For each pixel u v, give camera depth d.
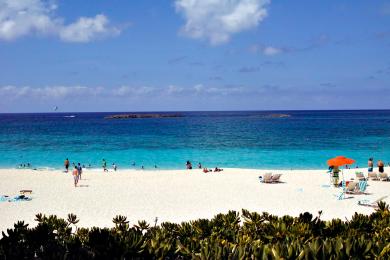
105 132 91.56
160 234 7.71
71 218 11.48
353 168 36.91
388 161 42.22
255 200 21.33
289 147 55.75
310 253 5.70
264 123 136.38
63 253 6.54
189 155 48.16
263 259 5.69
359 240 6.33
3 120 187.00
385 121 143.75
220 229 8.66
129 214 17.94
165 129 102.88
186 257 6.75
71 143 64.12
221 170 34.53
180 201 21.08
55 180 29.55
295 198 21.84
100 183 27.95
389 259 5.80
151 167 39.94
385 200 21.25
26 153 51.03
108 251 6.58
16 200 21.39
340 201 20.91
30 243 7.80
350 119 167.62
